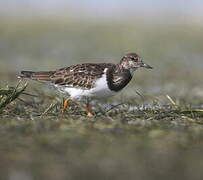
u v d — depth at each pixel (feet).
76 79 46.19
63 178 28.35
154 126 40.88
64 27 130.62
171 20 137.69
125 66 47.85
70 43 112.68
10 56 97.76
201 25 131.95
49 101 52.42
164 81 76.02
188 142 35.76
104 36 120.37
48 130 38.55
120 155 32.42
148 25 132.57
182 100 59.16
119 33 123.54
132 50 105.40
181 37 119.24
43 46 109.50
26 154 32.30
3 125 40.11
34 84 67.21
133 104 53.11
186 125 41.68
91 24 134.41
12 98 45.73
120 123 41.88
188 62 93.66
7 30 124.98
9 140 35.42
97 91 46.39
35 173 29.01
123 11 147.13
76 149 33.53
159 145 34.86
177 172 29.45
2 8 147.43
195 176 28.81
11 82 69.92
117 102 55.72
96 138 36.37
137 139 36.35
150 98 59.52
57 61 93.15
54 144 34.58
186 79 77.87
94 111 48.91
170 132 38.68
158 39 116.47
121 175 28.86
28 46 109.19
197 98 61.11
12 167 29.91
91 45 110.83
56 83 47.19
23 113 46.39
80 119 43.75
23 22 134.51
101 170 29.60
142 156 32.30
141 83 74.02
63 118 44.21
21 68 84.38
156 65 90.48
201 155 32.68
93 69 46.24
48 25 132.46
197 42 114.11
